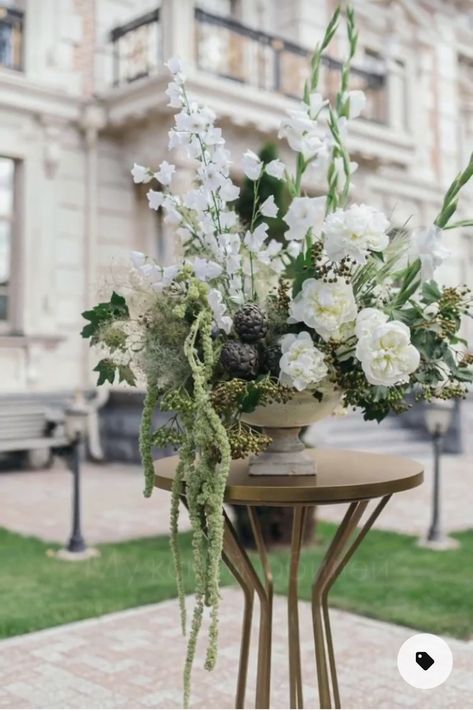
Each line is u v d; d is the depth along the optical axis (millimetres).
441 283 2145
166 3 9148
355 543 2154
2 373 9406
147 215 10438
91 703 2854
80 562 4836
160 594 4156
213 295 1830
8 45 9641
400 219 12812
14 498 7266
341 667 3193
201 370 1701
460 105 14250
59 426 9359
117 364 1898
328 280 1807
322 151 2047
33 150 9680
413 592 4152
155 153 9750
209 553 1643
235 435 1719
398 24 12812
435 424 5344
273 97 9703
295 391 1855
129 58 10195
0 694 2928
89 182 10047
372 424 10461
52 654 3334
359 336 1767
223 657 3336
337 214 1791
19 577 4496
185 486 1836
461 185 1874
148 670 3176
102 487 7926
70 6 10000
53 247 9805
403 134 11719
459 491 7699
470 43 14453
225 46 10727
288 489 1807
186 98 1986
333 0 11883
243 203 4539
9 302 9695
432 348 1846
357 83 11727
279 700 2893
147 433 1806
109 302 1924
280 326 1905
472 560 4871
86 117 9852
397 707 2812
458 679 3059
